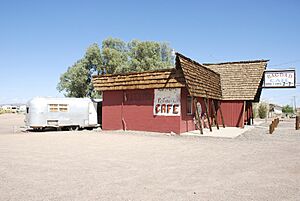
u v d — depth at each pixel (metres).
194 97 19.23
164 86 19.25
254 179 7.37
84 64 47.31
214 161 9.70
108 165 8.97
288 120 43.72
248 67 27.78
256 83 26.22
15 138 17.03
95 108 26.06
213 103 23.80
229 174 7.88
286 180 7.28
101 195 5.98
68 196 5.89
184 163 9.34
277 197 5.95
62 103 24.34
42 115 23.53
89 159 9.96
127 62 48.47
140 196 5.94
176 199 5.77
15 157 10.27
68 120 24.47
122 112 21.91
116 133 20.30
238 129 23.36
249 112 30.56
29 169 8.34
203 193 6.18
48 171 8.10
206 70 22.73
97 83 23.09
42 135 19.20
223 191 6.33
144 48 48.50
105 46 49.56
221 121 26.52
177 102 19.09
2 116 60.38
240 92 26.17
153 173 7.94
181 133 19.02
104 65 48.59
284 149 12.59
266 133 20.34
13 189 6.36
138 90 21.08
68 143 14.48
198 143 14.66
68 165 8.93
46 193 6.09
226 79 27.75
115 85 21.95
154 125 20.06
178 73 18.69
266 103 53.09
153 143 14.59
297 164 9.23
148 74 20.14
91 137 17.64
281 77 29.39
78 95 48.50
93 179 7.25
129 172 8.04
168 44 52.50
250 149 12.57
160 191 6.30
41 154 10.95
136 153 11.33
